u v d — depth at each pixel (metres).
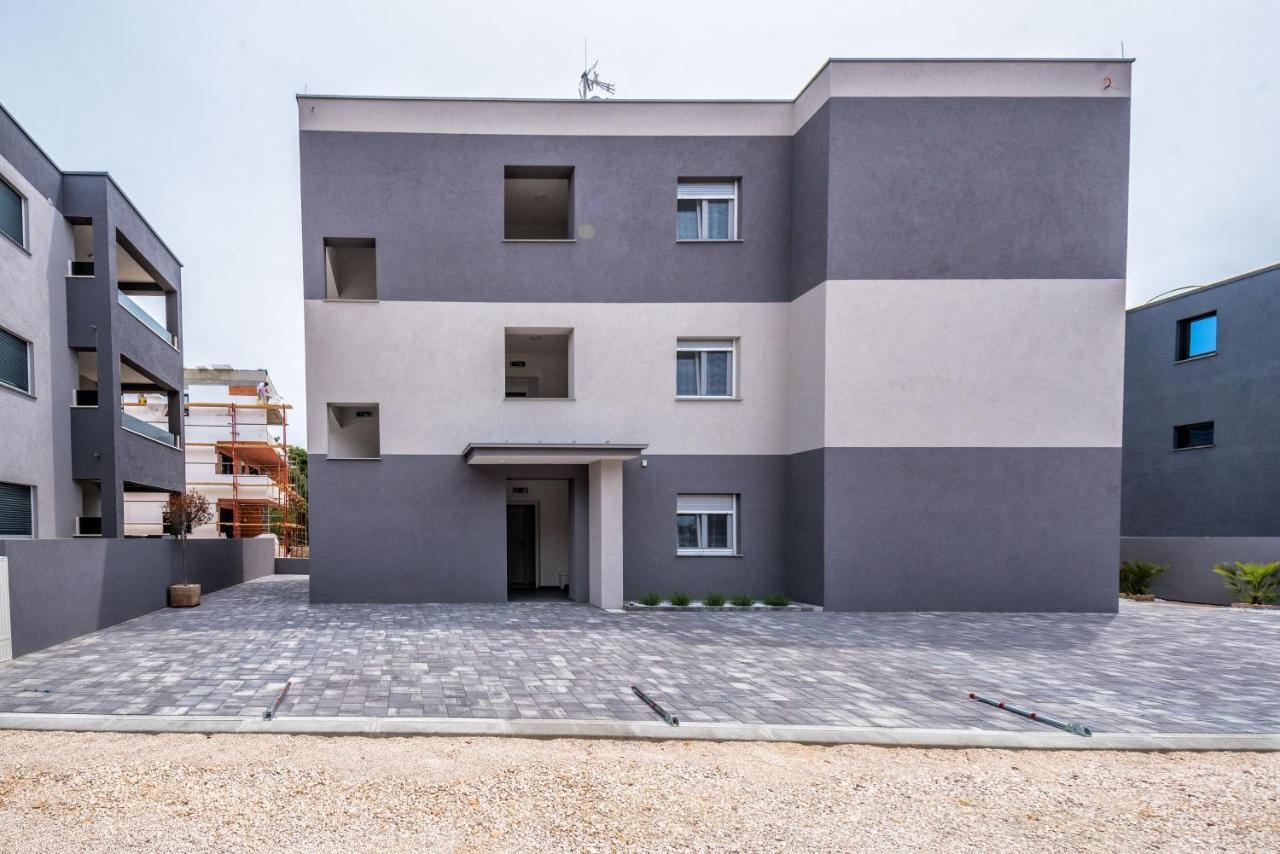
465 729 5.19
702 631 9.81
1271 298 16.59
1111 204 12.18
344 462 12.65
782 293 13.28
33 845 3.46
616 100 13.17
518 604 12.64
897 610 11.80
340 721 5.34
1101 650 8.68
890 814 4.00
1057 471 12.02
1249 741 5.28
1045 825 3.91
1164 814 4.08
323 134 12.77
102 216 14.41
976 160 12.05
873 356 11.95
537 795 4.13
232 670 7.16
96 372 15.35
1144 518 19.73
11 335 12.51
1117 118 12.19
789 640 9.15
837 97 11.94
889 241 11.99
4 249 12.12
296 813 3.84
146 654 7.98
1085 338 12.11
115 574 10.48
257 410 30.58
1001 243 12.06
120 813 3.81
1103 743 5.20
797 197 13.04
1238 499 17.20
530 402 13.03
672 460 13.10
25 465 12.66
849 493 11.85
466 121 13.03
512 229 15.80
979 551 11.91
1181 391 18.75
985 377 12.01
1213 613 12.23
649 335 13.20
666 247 13.23
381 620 10.67
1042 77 12.12
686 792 4.23
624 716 5.67
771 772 4.57
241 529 29.62
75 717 5.39
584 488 13.26
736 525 13.28
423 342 12.88
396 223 12.88
